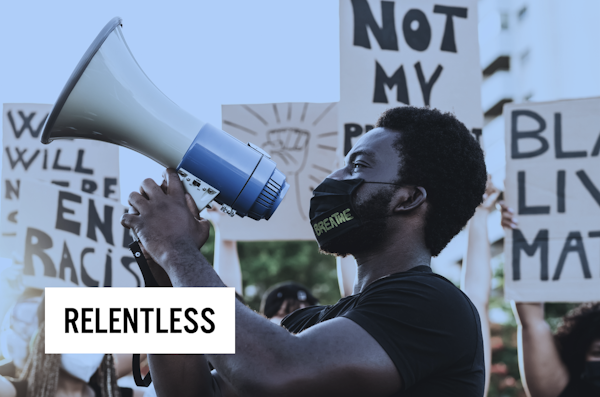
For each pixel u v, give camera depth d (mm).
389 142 1467
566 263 3816
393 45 3777
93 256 4211
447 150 1447
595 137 3896
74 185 4324
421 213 1440
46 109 4410
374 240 1442
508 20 25438
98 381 3930
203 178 1386
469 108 3744
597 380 3799
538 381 3869
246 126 4254
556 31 22391
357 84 3730
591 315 3854
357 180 1450
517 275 3865
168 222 1279
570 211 3861
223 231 4117
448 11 3811
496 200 4176
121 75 1399
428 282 1297
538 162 3943
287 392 1102
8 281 4219
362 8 3789
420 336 1200
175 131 1398
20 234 4211
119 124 1406
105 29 1421
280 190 1434
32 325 4051
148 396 2998
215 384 1432
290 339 1149
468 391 1245
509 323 9062
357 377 1134
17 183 4348
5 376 3977
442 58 3779
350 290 3816
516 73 25156
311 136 4246
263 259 12500
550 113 3975
